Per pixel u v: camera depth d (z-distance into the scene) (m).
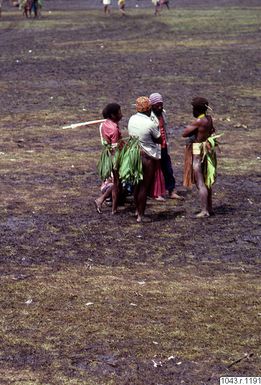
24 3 126.50
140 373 17.30
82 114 49.12
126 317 20.03
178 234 27.16
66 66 70.81
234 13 127.12
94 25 110.94
